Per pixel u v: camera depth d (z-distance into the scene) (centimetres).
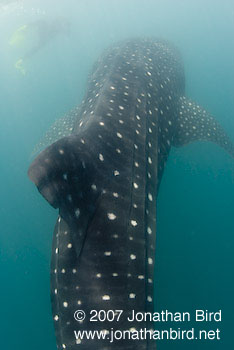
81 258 319
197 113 717
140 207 366
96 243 323
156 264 562
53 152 315
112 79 554
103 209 341
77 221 321
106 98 483
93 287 307
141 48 757
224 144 666
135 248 331
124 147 410
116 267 314
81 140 360
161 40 964
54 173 308
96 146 378
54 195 303
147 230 357
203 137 660
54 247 358
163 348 510
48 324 549
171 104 641
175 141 629
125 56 679
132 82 562
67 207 312
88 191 338
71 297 311
